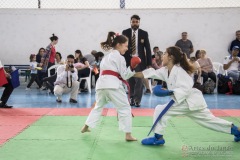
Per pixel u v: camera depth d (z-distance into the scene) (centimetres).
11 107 650
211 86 933
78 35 1155
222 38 1125
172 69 361
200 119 371
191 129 449
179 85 353
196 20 1128
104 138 403
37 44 1160
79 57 1023
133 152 342
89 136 412
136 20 652
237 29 1118
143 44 660
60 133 429
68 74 730
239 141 384
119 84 387
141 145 370
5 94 644
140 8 1141
